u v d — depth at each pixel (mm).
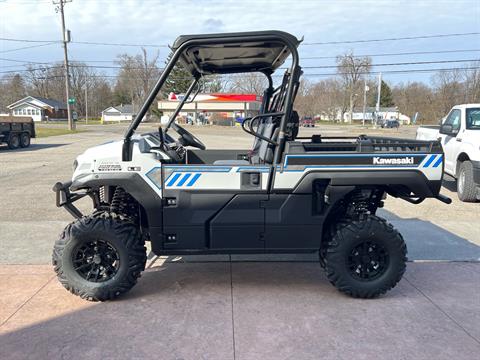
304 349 2947
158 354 2881
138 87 51688
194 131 33906
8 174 11078
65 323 3295
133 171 3527
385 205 7535
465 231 5848
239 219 3602
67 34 35938
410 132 41062
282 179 3564
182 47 3441
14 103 79875
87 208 7141
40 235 5590
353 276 3709
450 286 4031
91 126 50031
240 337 3096
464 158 8102
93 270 3717
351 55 62938
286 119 3557
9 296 3770
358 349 2951
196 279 4180
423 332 3180
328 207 3639
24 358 2828
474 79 50500
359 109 80875
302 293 3865
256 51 3766
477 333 3174
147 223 3891
